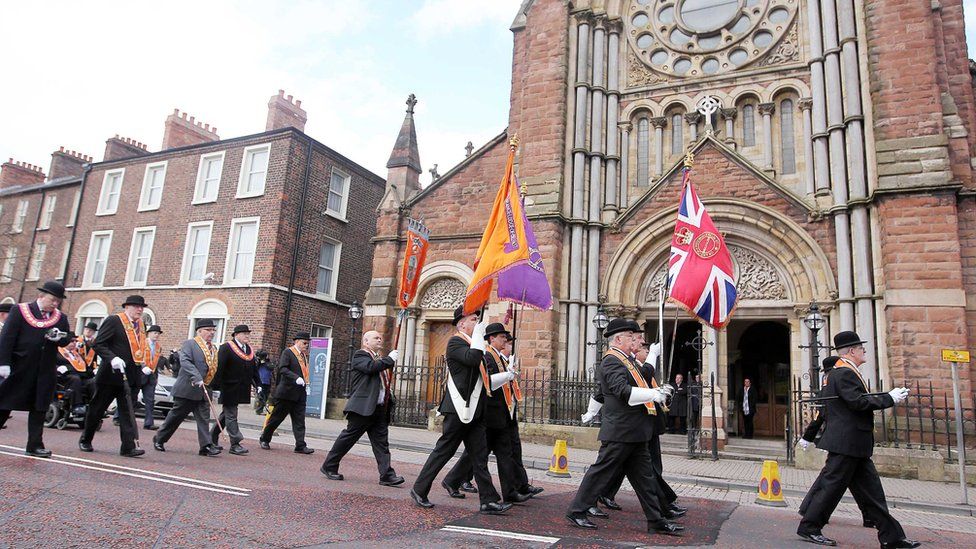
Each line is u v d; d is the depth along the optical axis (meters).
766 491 9.37
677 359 21.98
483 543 5.61
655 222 18.58
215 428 10.91
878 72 16.06
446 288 21.12
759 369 22.19
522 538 5.88
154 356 13.75
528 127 20.00
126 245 27.33
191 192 26.12
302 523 5.98
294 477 8.66
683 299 10.31
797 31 19.03
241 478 8.22
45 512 5.73
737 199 17.72
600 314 17.58
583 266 19.11
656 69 20.39
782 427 21.39
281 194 23.95
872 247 15.82
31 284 31.23
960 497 10.70
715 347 17.25
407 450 14.12
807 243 16.84
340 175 27.27
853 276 16.08
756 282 17.53
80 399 12.97
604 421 6.71
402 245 21.91
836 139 16.89
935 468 12.59
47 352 8.72
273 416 11.84
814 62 17.88
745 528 7.29
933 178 14.90
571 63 20.44
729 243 18.02
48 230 31.48
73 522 5.46
